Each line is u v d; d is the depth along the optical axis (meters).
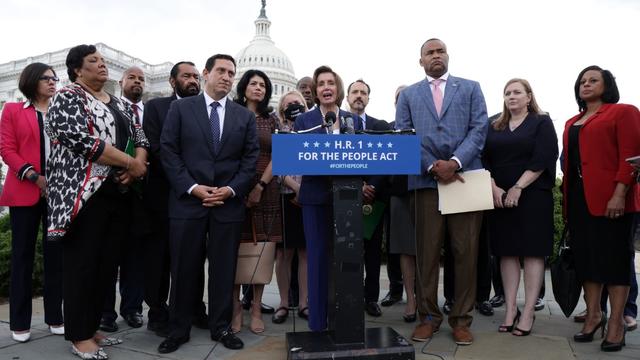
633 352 2.82
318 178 2.86
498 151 3.42
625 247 2.85
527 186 3.22
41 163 3.14
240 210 3.07
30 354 2.76
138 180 2.86
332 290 2.69
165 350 2.80
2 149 3.07
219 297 3.00
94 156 2.56
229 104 3.21
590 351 2.85
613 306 2.88
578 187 3.05
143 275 3.51
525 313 3.21
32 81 3.20
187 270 2.93
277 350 2.86
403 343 2.50
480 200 2.97
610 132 2.91
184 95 3.58
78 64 2.75
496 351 2.84
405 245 3.68
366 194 3.42
